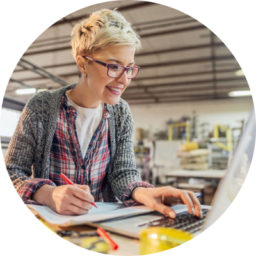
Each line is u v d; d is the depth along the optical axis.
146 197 0.68
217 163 1.71
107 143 0.86
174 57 2.24
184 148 1.84
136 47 0.81
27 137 0.76
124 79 0.81
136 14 1.42
